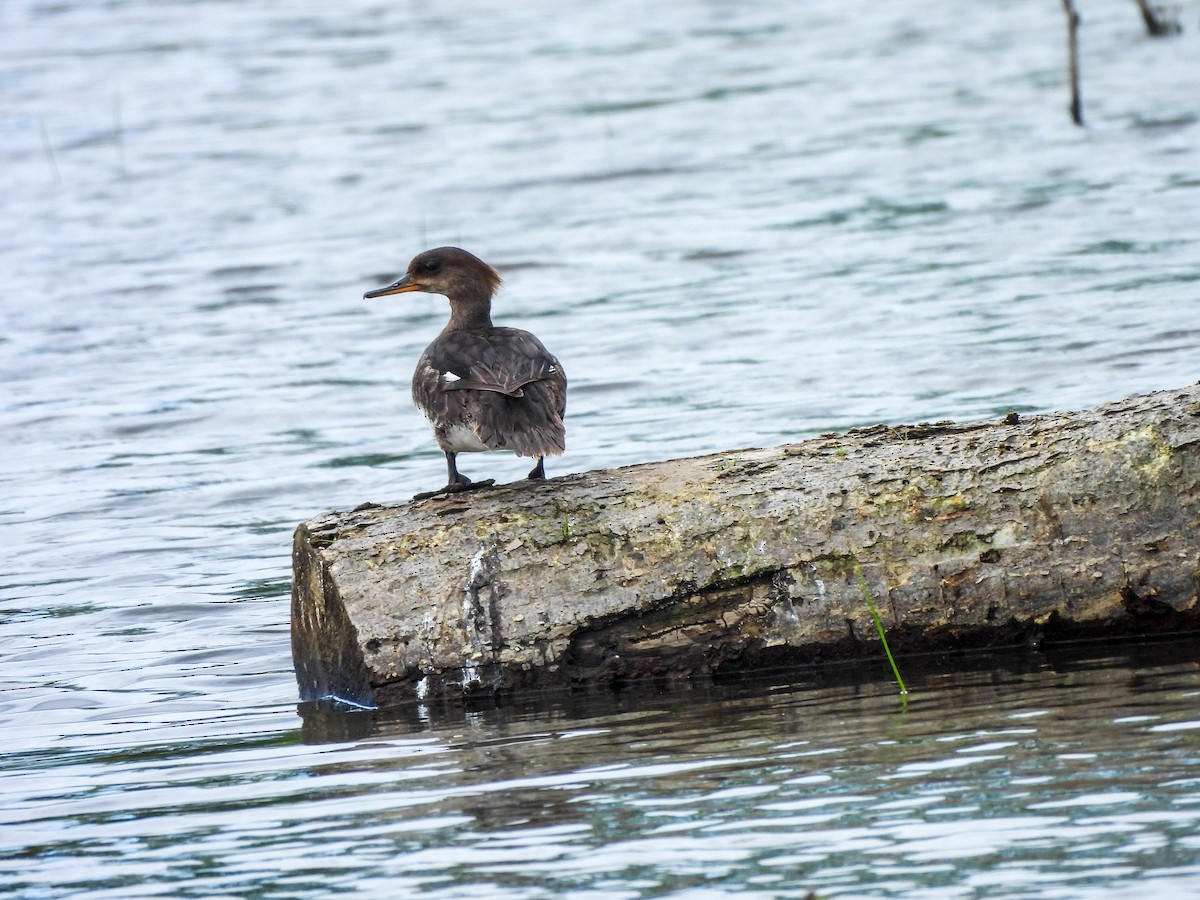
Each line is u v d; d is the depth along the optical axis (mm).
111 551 13914
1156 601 9688
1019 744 8016
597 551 9727
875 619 9352
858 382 17328
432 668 9641
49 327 22531
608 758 8367
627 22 46625
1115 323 18453
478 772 8297
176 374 20000
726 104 35781
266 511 14922
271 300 23641
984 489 9773
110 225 28641
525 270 24266
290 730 9578
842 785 7648
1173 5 42344
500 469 15586
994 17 44156
